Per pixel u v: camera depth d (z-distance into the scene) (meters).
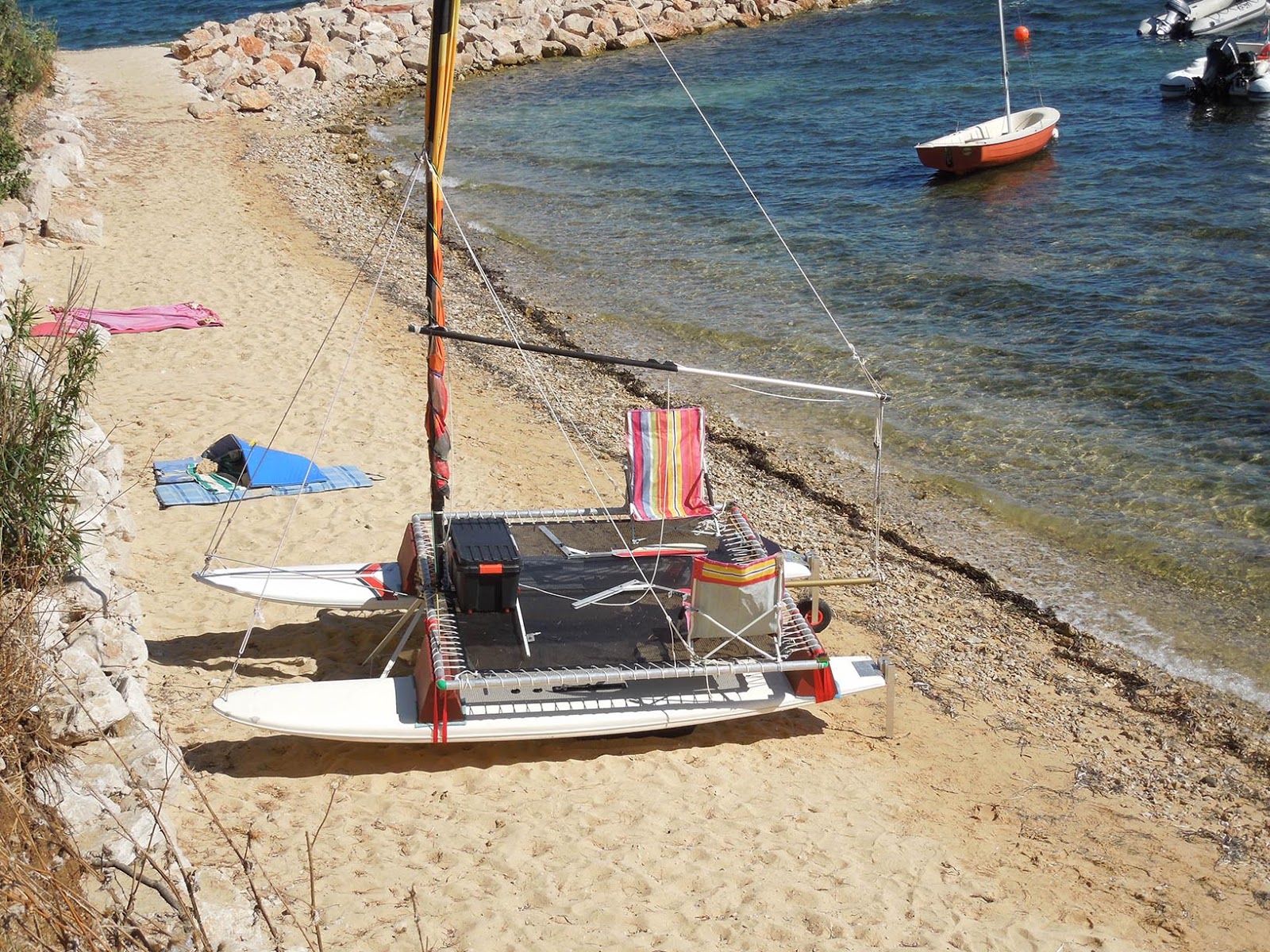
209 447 12.19
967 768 8.70
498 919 6.26
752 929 6.46
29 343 11.09
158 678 8.37
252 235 20.70
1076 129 29.30
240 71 34.56
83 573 8.11
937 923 6.76
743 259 21.53
